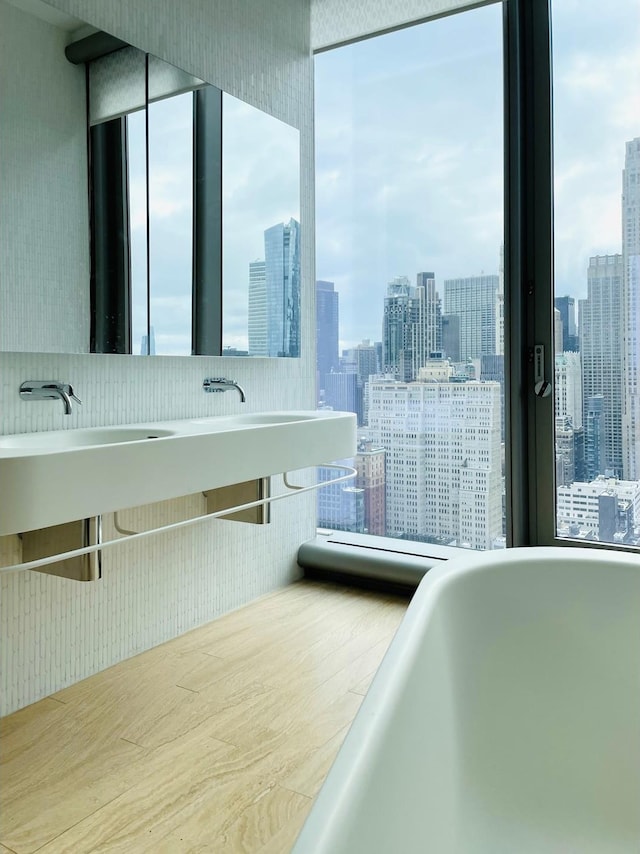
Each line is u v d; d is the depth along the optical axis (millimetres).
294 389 3199
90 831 1454
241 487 2514
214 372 2711
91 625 2213
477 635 1521
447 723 1317
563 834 1351
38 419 2037
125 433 2152
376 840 837
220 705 2016
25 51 1948
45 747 1788
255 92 2885
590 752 1477
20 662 1988
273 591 3088
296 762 1716
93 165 2148
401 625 1288
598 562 1597
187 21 2529
